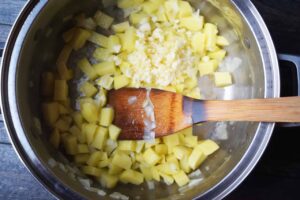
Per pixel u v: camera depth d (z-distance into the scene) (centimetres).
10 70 27
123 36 34
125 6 34
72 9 32
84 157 32
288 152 34
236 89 34
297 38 35
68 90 33
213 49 34
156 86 33
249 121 29
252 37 29
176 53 33
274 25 35
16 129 26
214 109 29
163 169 33
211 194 27
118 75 33
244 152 28
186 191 31
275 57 28
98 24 34
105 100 33
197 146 33
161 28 34
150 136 32
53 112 32
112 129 32
